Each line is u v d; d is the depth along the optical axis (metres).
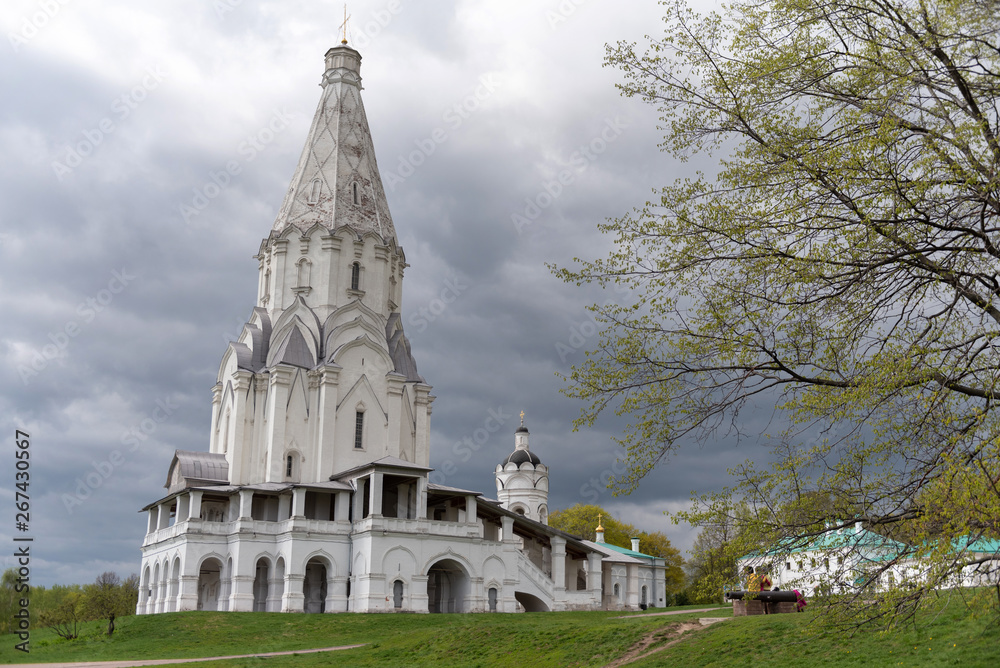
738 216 16.83
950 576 14.66
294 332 70.25
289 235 74.00
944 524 13.95
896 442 15.73
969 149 15.27
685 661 27.81
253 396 69.31
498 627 37.69
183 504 65.00
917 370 15.14
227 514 66.06
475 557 62.06
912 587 15.04
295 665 36.25
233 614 50.81
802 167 16.39
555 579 67.81
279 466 65.69
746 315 16.70
